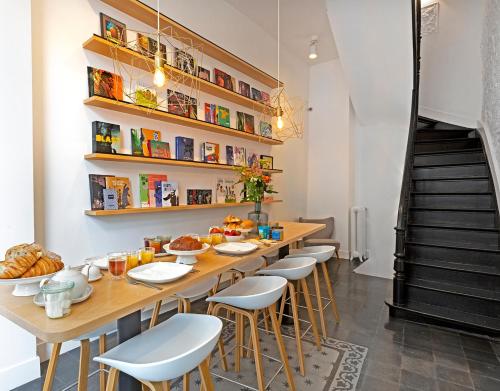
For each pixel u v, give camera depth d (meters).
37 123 2.09
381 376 1.98
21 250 1.18
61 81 2.22
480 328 2.44
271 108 4.21
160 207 2.76
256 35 4.29
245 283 1.90
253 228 2.50
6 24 1.82
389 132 4.88
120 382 1.21
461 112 4.46
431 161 3.92
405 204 3.16
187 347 1.17
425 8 4.82
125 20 2.62
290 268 2.15
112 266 1.35
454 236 3.11
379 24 3.62
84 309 1.03
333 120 5.49
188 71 3.04
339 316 2.91
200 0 3.35
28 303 1.09
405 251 3.16
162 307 2.98
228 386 1.87
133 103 2.56
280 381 1.91
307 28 4.43
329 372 2.01
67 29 2.26
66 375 1.98
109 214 2.38
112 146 2.47
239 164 3.91
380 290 3.70
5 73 1.82
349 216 5.31
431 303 2.85
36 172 2.09
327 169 5.55
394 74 4.02
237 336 2.03
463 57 4.43
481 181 3.30
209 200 3.45
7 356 1.85
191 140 3.21
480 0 4.26
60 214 2.22
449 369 2.05
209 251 1.89
